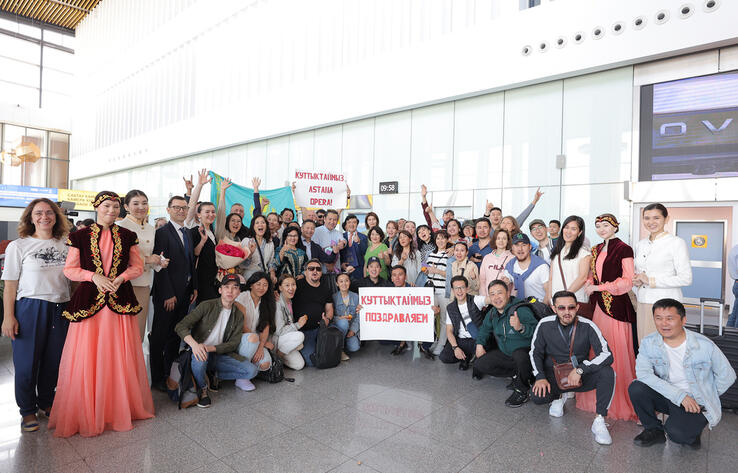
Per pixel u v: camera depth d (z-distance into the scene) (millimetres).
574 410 3457
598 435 2885
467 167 8711
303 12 11430
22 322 2828
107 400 2871
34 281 2863
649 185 6672
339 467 2486
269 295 4129
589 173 7289
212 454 2604
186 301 3916
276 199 8578
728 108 6117
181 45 15445
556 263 3896
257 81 12672
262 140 12898
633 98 6859
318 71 11078
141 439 2777
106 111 20188
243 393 3678
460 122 8812
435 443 2820
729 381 2701
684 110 6449
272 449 2684
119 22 19094
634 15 6480
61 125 23031
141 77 17703
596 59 6832
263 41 12523
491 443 2838
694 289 6812
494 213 5754
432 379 4156
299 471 2432
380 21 9789
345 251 5922
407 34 9305
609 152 7094
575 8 7012
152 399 3328
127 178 19266
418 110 9469
